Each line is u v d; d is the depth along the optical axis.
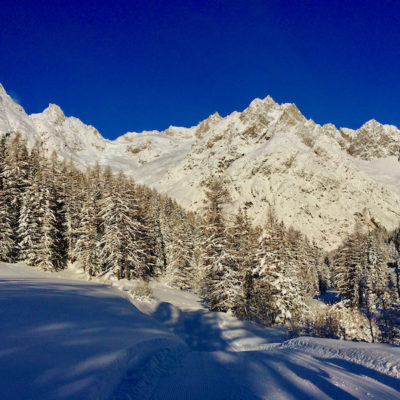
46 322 8.56
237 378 6.54
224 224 27.50
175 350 9.67
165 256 51.81
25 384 4.52
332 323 17.83
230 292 27.00
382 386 6.62
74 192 41.50
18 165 37.75
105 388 5.07
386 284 40.19
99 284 27.86
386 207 158.38
